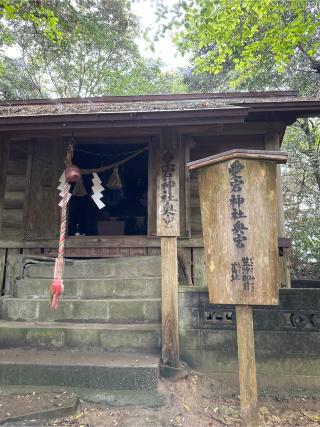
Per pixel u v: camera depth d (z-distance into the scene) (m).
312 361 4.03
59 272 4.11
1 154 5.54
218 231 3.10
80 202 10.09
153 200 6.23
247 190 3.03
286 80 10.91
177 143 4.47
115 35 16.34
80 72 17.27
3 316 4.96
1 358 3.87
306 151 10.58
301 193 11.64
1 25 11.17
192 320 4.27
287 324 4.13
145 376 3.52
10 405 3.30
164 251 4.13
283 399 3.92
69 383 3.58
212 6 5.18
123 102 6.97
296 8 7.09
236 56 10.28
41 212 6.26
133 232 10.68
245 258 2.93
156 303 4.73
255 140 6.42
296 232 10.92
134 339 4.22
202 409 3.58
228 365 4.13
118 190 9.96
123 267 5.69
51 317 4.84
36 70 16.91
